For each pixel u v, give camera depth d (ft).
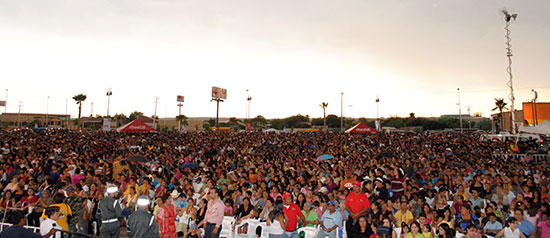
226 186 30.86
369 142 97.14
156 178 38.14
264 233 25.17
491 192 32.22
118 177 39.19
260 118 383.04
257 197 31.48
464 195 30.73
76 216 24.41
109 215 21.91
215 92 238.48
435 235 23.54
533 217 25.58
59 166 41.96
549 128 65.57
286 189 32.60
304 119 417.69
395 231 23.70
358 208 23.49
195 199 31.94
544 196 30.81
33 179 34.17
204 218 23.90
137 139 102.83
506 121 169.58
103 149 69.92
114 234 22.12
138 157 44.34
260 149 79.41
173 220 22.47
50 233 19.61
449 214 25.85
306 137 123.03
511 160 50.67
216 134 139.13
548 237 23.77
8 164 43.04
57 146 69.97
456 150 72.64
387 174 35.63
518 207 25.20
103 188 32.37
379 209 25.67
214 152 72.59
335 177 38.63
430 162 47.96
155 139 104.68
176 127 330.54
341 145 90.22
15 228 15.80
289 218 23.08
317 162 51.29
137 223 19.02
